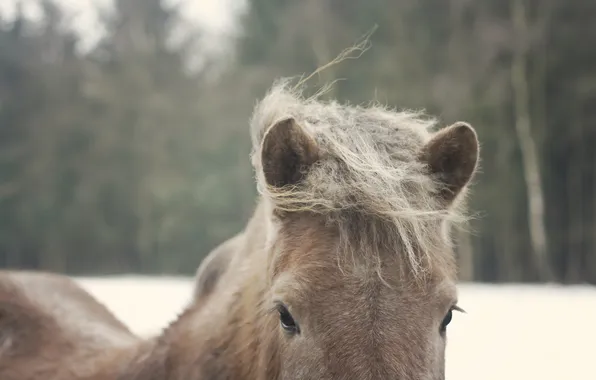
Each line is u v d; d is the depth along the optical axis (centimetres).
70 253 3141
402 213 223
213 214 3009
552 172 2389
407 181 236
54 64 3428
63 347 415
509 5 2447
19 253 3159
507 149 2331
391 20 2514
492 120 2331
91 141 3188
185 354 324
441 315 225
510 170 2334
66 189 3181
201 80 3353
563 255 2348
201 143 3097
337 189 234
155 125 3167
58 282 504
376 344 211
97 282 1848
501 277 2303
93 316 473
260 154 259
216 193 2983
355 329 214
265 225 306
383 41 2511
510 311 1118
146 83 3259
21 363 412
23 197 3166
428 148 249
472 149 246
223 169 3048
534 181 2238
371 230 228
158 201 3041
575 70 2353
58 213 3133
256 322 287
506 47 2322
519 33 2328
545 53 2350
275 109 274
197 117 3150
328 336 216
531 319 1019
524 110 2298
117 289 1511
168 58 3428
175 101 3216
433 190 243
